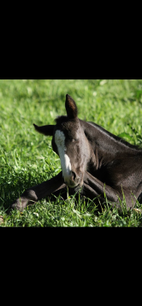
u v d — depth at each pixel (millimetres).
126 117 11961
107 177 7176
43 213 6453
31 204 6902
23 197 6797
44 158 8617
